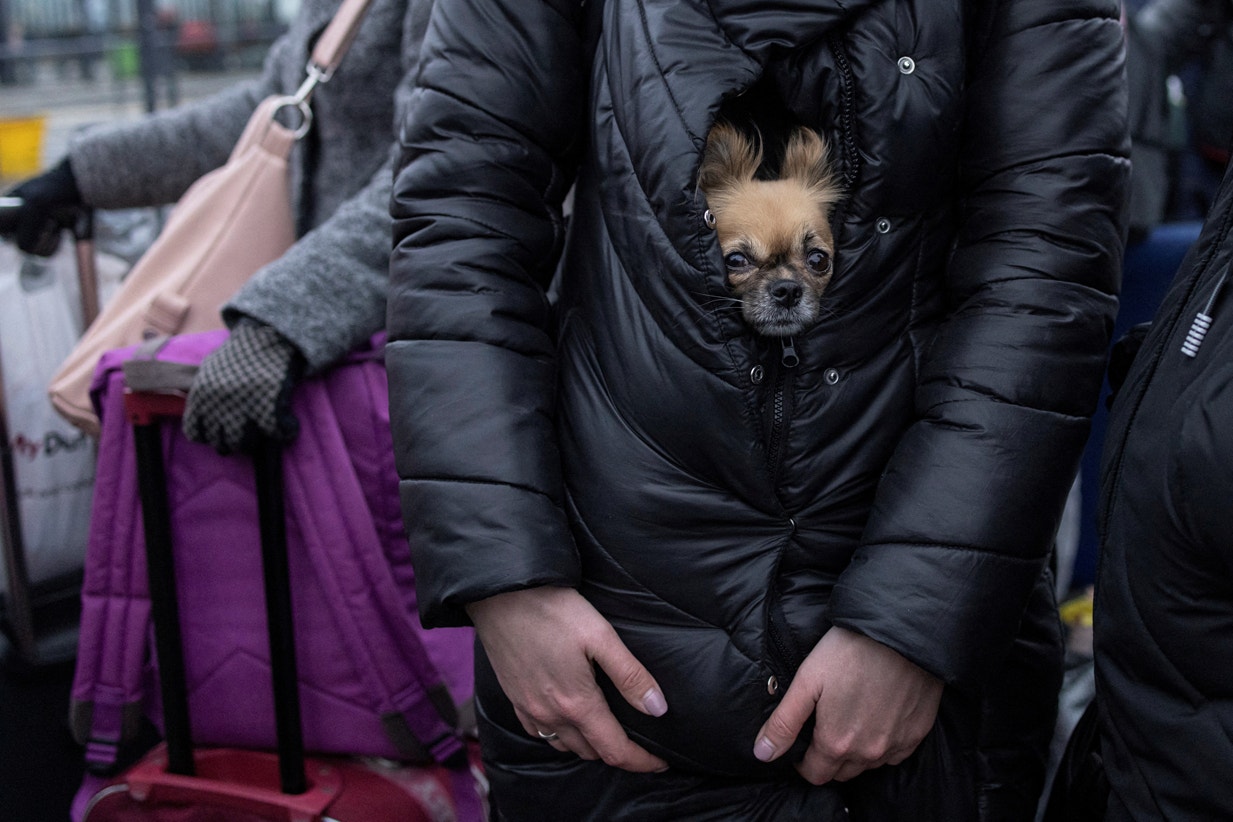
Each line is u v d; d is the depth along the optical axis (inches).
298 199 75.3
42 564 89.4
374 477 63.1
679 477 44.6
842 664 42.6
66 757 83.0
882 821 47.8
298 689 62.1
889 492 44.2
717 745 44.9
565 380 47.8
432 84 48.0
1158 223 109.0
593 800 48.6
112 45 150.7
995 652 42.9
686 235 42.6
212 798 61.9
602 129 45.6
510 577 42.5
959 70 44.7
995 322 44.7
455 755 64.0
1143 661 39.5
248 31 160.7
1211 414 35.5
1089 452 106.3
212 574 63.6
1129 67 105.4
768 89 55.5
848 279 44.6
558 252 51.0
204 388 57.7
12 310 85.5
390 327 48.3
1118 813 41.6
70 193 83.0
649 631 45.2
